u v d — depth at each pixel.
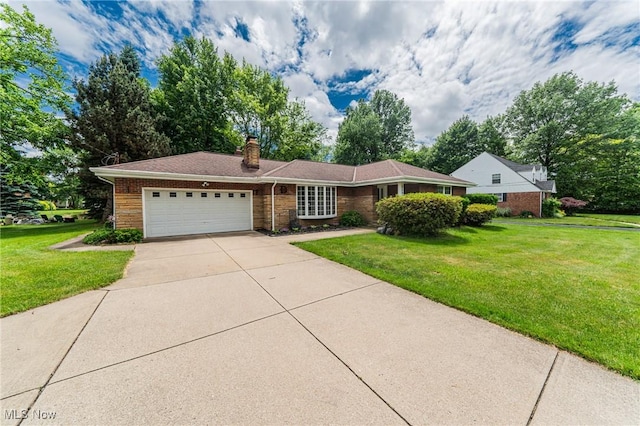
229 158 13.09
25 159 13.75
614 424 1.62
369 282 4.46
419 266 5.35
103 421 1.65
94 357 2.30
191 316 3.14
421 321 3.03
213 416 1.69
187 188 9.95
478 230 11.11
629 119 22.34
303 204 11.98
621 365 2.16
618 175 23.59
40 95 13.42
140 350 2.42
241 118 22.77
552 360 2.28
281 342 2.58
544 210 20.41
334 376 2.07
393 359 2.29
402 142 33.84
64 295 3.68
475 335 2.71
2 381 1.97
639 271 5.04
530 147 26.27
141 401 1.81
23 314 3.12
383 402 1.80
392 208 9.48
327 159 34.66
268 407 1.76
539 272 4.95
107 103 14.64
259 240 8.83
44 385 1.94
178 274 4.86
